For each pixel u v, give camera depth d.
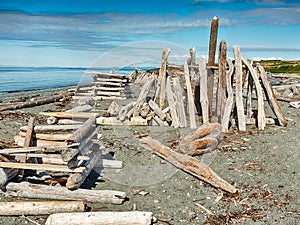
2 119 11.05
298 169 6.57
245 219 4.72
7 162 5.30
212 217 4.77
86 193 5.10
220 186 5.65
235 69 10.01
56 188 5.14
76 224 4.27
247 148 7.87
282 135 9.09
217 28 9.93
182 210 4.98
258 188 5.72
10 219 4.59
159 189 5.69
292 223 4.61
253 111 11.20
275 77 25.34
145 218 4.36
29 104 13.88
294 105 13.90
